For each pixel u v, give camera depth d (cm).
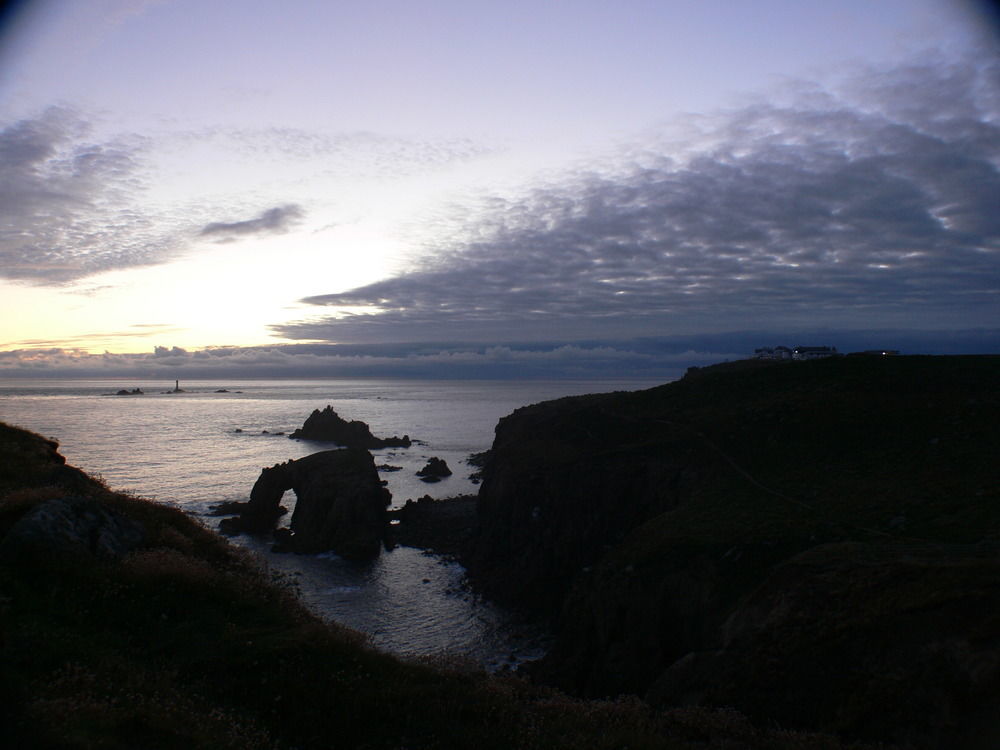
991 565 1977
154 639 1170
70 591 1229
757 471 4419
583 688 3192
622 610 3206
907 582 2023
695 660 2173
